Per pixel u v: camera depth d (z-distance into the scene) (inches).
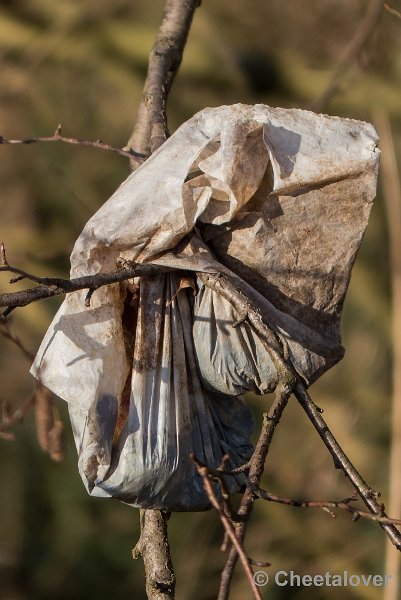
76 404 115.6
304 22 343.3
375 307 335.0
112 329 120.0
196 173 130.7
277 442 318.7
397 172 306.7
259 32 347.3
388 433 322.0
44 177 333.7
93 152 336.5
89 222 120.0
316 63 341.1
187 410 121.4
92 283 110.7
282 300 122.9
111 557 332.2
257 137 120.6
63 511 335.0
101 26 333.1
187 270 123.7
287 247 123.0
